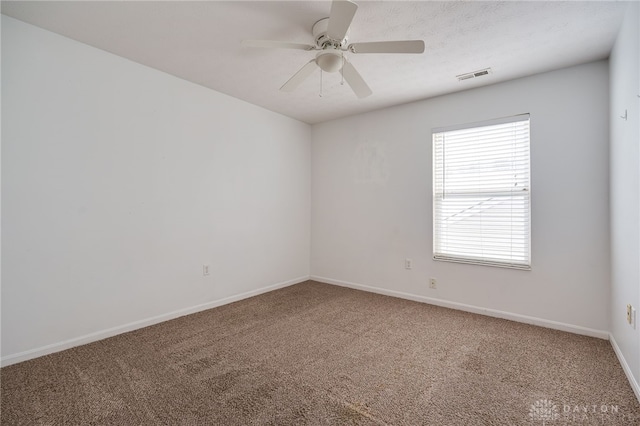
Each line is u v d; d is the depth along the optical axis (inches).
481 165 124.2
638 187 68.9
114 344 95.0
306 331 106.3
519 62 102.3
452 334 103.7
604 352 90.4
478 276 124.4
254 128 147.2
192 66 108.3
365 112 156.9
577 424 60.7
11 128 81.0
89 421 61.2
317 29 81.3
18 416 62.4
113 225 100.7
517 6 74.2
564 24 81.2
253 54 99.3
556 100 107.6
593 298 102.0
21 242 82.9
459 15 77.7
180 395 69.6
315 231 178.5
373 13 76.7
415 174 140.6
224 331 105.9
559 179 107.0
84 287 94.6
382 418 62.4
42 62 85.7
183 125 119.4
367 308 130.2
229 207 137.0
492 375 78.4
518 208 116.3
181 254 119.7
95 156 96.3
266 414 63.4
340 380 76.1
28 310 84.4
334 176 169.6
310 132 180.2
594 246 101.6
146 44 93.8
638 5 67.5
